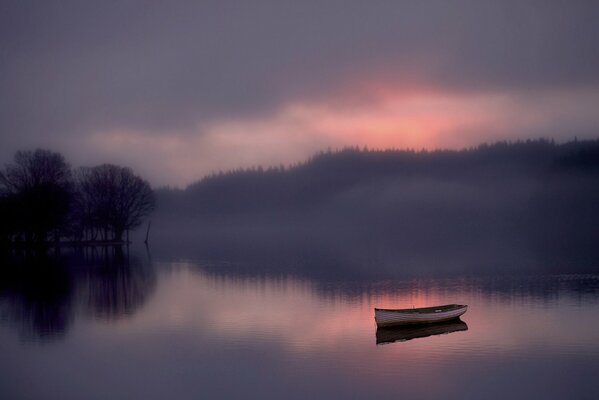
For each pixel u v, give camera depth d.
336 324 42.03
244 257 104.50
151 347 36.16
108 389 28.97
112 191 132.88
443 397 27.34
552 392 27.89
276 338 37.94
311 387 28.72
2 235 114.38
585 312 45.22
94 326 42.09
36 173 116.19
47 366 32.56
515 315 44.44
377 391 28.02
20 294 57.69
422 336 38.03
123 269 82.00
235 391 28.41
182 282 66.94
